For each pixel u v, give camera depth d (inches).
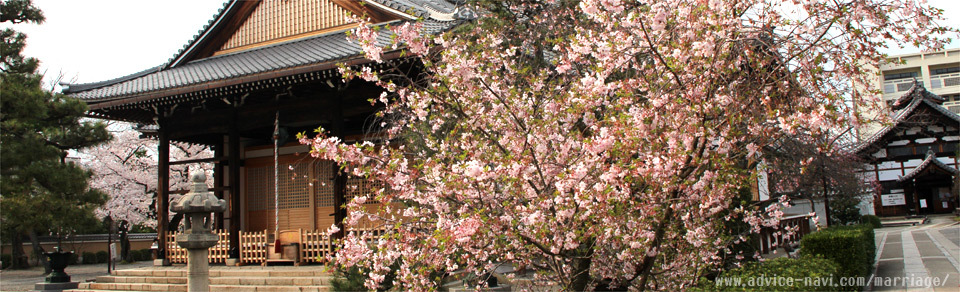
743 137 237.8
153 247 775.7
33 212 614.2
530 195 237.3
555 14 481.7
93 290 663.8
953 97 2135.8
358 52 572.1
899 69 2177.7
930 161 1743.4
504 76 308.8
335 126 641.6
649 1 247.4
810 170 713.6
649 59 285.6
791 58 227.9
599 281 255.9
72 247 1395.2
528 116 260.1
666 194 228.8
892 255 722.2
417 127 384.2
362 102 639.8
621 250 245.3
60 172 642.2
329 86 639.8
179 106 737.6
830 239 469.1
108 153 1350.9
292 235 678.5
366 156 252.7
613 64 247.8
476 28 473.7
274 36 815.7
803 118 207.9
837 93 234.8
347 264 264.4
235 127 711.1
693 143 227.0
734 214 302.2
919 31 223.5
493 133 278.1
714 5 217.0
